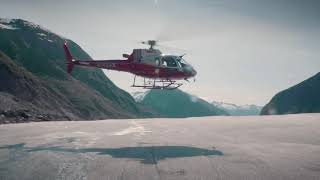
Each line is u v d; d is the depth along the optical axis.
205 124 45.06
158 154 21.89
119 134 34.34
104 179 16.22
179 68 40.72
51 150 24.28
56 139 31.08
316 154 20.97
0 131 43.69
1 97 135.12
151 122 53.31
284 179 15.66
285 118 52.66
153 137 30.94
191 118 64.44
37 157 21.67
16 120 92.12
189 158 20.42
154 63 40.12
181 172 17.14
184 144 25.92
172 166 18.41
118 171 17.52
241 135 31.20
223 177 16.19
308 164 18.25
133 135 32.91
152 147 24.77
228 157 20.52
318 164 18.23
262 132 32.97
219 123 46.03
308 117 54.06
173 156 21.12
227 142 26.70
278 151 22.17
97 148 24.80
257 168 17.64
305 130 33.50
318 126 37.09
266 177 16.02
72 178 16.50
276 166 17.94
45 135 35.16
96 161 19.94
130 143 26.98
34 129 44.50
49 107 175.12
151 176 16.53
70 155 22.02
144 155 21.64
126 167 18.30
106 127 44.12
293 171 16.89
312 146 23.98
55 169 18.23
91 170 17.88
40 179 16.52
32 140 30.92
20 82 175.12
